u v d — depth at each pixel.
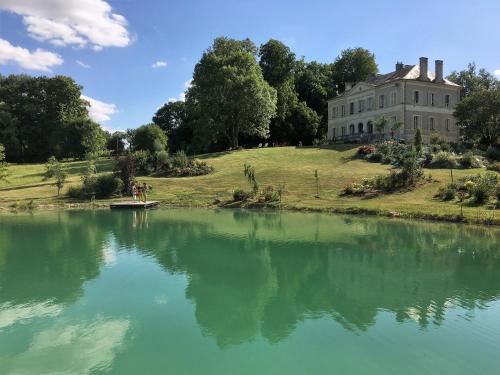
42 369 8.48
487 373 8.01
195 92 64.88
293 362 8.53
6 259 17.08
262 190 36.81
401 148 45.81
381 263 16.05
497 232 21.94
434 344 9.17
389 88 60.88
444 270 15.04
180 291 13.01
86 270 15.41
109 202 37.09
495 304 11.57
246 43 73.75
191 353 9.04
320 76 86.06
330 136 76.06
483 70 80.31
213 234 22.23
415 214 27.02
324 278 14.21
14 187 44.19
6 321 10.79
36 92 86.81
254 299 12.20
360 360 8.53
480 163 40.75
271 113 64.75
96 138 83.44
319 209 30.94
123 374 8.24
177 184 42.38
